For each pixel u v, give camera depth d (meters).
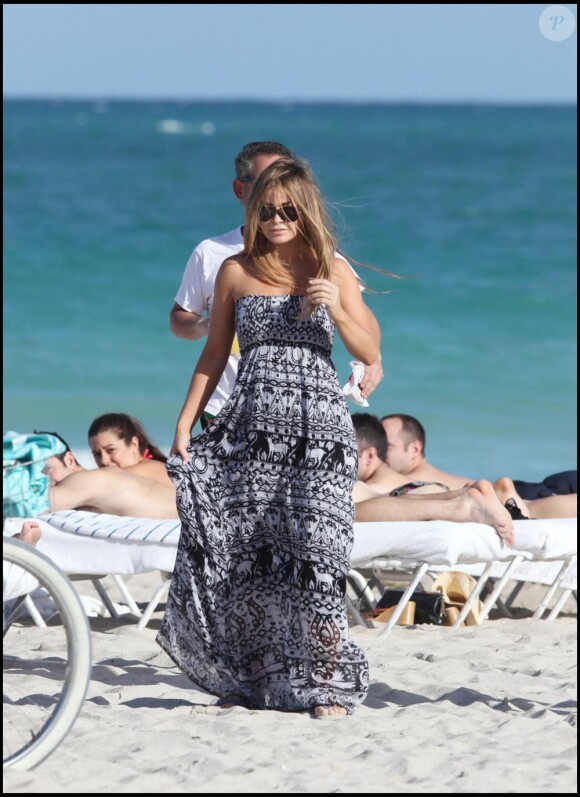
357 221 112.12
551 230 108.31
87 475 22.30
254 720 14.12
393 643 20.08
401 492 24.03
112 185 144.00
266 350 14.65
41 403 56.00
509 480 24.36
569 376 62.31
